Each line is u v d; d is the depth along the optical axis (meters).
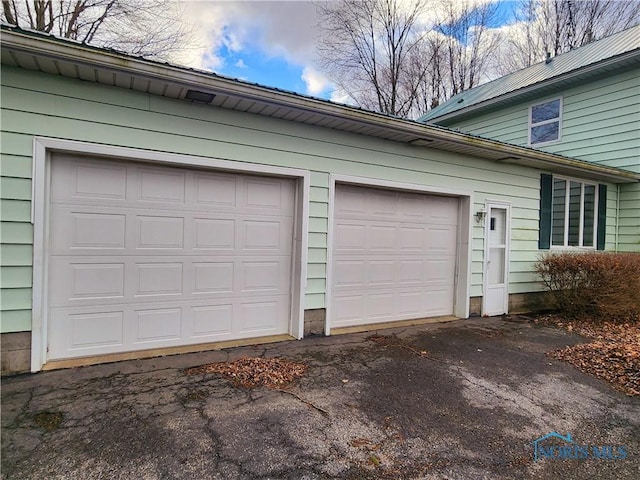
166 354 4.09
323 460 2.34
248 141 4.45
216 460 2.29
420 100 19.33
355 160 5.25
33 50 3.04
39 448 2.33
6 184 3.33
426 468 2.31
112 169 3.92
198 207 4.38
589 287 6.49
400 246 6.00
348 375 3.73
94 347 3.91
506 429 2.81
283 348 4.50
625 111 8.21
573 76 8.66
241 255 4.67
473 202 6.51
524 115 10.23
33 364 3.47
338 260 5.41
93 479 2.08
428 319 6.28
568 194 8.06
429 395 3.34
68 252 3.75
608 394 3.49
